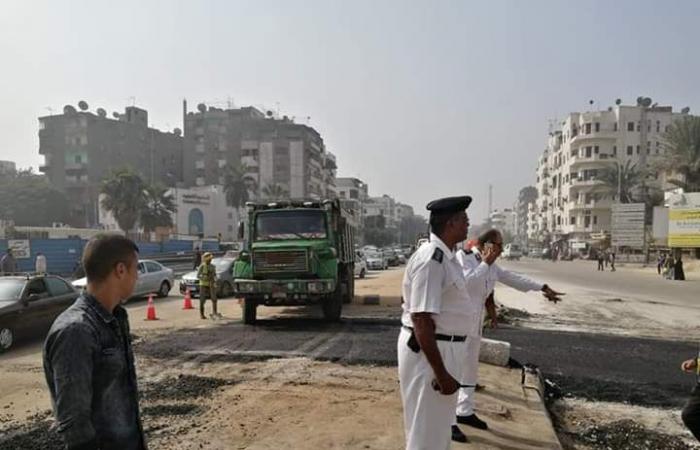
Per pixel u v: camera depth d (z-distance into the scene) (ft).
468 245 17.74
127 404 7.60
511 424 17.93
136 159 338.13
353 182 496.64
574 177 304.50
